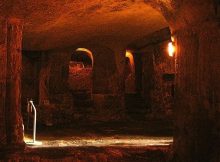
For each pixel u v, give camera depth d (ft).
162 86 47.37
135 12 26.76
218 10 13.69
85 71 60.39
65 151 20.62
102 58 46.01
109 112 45.96
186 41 16.99
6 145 19.81
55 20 25.21
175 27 18.25
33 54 43.78
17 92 20.90
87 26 30.58
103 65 46.14
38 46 38.60
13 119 20.47
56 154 19.84
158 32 39.27
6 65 20.15
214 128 14.19
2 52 19.80
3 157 18.52
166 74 46.93
